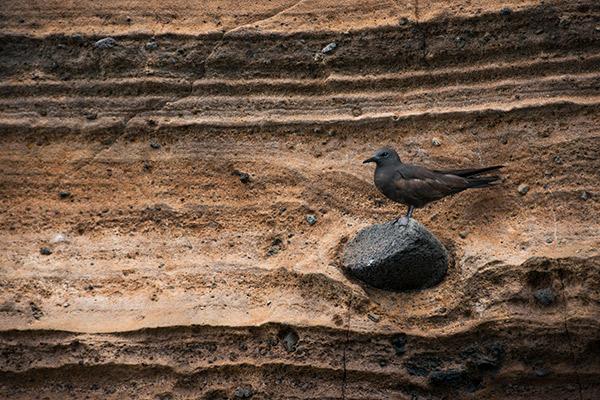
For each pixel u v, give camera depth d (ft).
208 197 40.91
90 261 38.78
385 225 37.63
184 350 35.83
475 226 39.01
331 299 36.78
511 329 35.47
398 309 36.55
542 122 41.01
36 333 35.91
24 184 41.52
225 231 39.78
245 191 40.93
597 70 41.88
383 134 41.98
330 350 35.58
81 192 41.29
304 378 35.40
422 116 41.83
